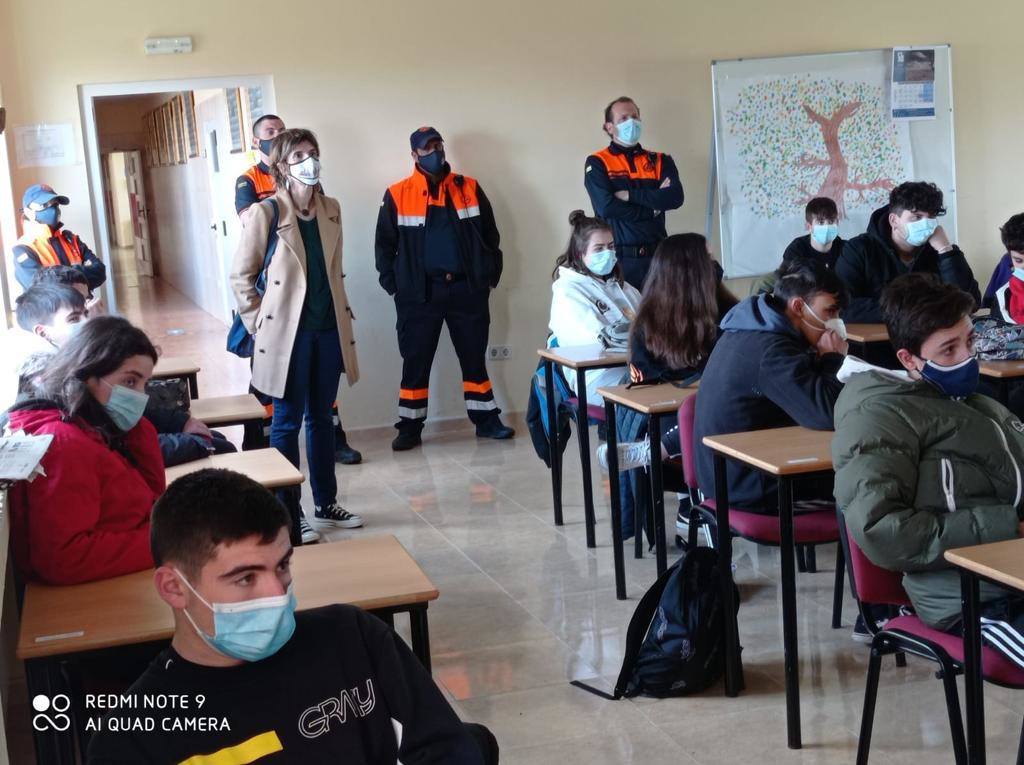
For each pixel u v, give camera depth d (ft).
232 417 13.08
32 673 6.57
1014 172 24.58
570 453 19.84
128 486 8.11
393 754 5.31
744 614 12.20
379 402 21.42
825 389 10.21
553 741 9.62
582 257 16.15
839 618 11.74
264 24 20.01
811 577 13.28
